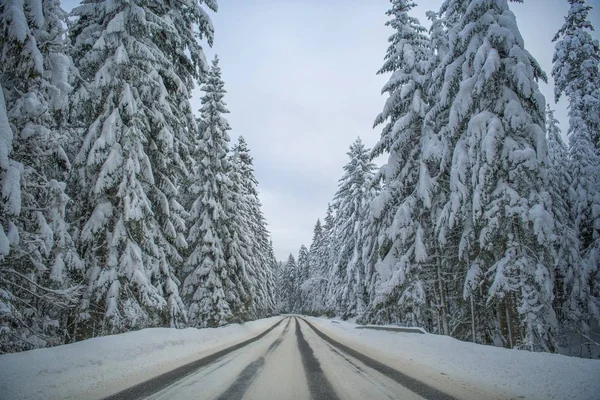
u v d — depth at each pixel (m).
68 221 11.70
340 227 35.38
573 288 17.69
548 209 11.59
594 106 21.03
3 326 8.11
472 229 13.38
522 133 12.45
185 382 6.10
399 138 17.22
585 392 5.16
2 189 7.05
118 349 8.18
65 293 8.83
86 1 12.85
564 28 23.08
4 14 7.46
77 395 5.10
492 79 12.63
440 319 16.39
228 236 22.34
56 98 9.47
